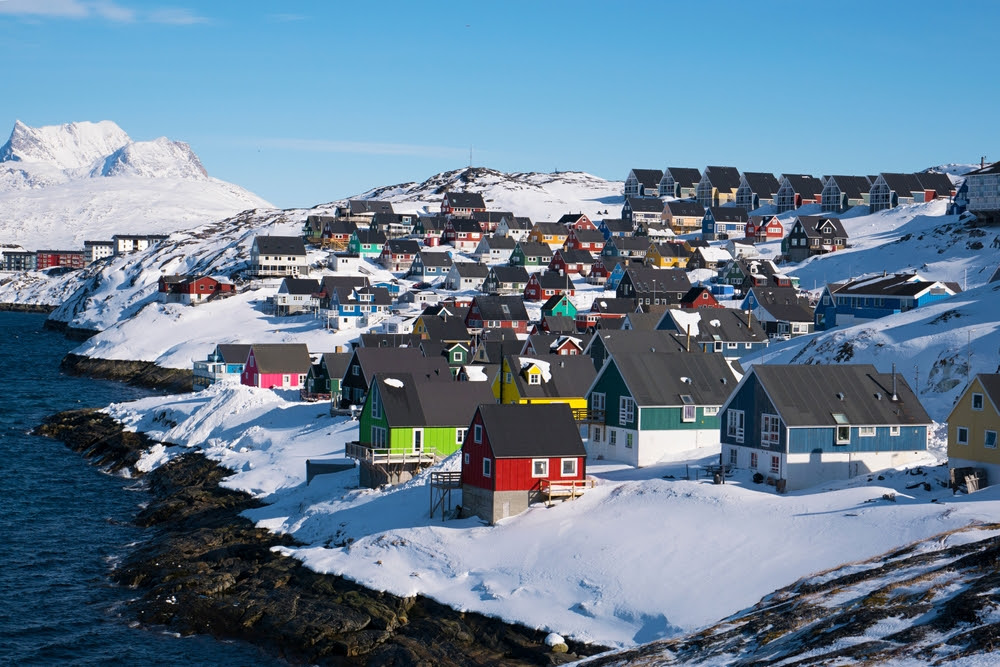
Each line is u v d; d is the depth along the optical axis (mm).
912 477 65875
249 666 53469
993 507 55156
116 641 56625
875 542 53344
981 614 38875
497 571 58938
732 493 63375
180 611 59719
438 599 57188
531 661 50031
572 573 56812
